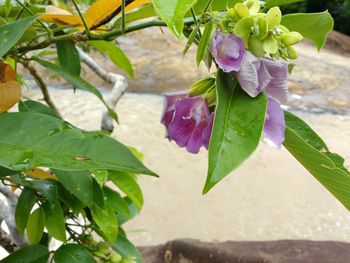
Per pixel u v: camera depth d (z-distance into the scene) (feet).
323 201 6.88
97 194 1.65
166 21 0.80
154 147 8.08
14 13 1.65
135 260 1.89
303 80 11.37
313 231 6.28
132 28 1.30
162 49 12.85
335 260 4.35
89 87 1.69
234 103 0.94
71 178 1.45
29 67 2.27
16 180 1.59
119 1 1.39
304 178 7.39
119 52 1.92
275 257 4.36
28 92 8.74
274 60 0.98
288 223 6.42
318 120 9.27
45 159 0.90
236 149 0.87
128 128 8.62
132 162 0.90
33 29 1.48
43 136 0.94
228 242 4.71
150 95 10.16
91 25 1.47
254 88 0.93
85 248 1.63
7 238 1.92
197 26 1.01
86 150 0.91
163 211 6.52
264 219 6.48
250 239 6.08
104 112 2.64
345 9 18.38
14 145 0.93
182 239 4.78
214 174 0.85
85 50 3.59
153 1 0.81
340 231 6.30
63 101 9.39
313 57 13.42
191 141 1.00
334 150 8.17
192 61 12.10
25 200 1.66
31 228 1.81
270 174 7.44
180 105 1.00
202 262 4.47
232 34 0.96
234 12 0.96
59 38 1.49
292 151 1.01
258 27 0.94
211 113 0.99
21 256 1.58
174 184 7.14
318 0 17.70
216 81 0.94
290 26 1.26
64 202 1.72
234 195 6.93
